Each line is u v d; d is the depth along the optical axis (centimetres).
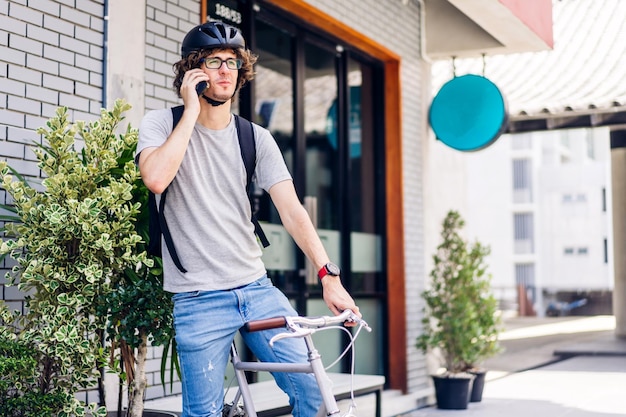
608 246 4331
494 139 743
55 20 394
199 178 263
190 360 261
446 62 1054
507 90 1009
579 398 823
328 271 265
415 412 713
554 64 1055
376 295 730
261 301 268
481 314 769
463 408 730
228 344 266
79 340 321
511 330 2211
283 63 627
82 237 319
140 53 444
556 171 4459
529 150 4488
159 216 263
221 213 265
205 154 265
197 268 262
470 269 762
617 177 1730
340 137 696
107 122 340
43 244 316
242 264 268
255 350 272
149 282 330
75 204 311
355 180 717
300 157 636
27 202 319
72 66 403
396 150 746
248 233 271
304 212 275
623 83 961
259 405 452
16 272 367
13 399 303
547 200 4484
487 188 4553
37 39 384
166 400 452
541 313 3625
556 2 1164
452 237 791
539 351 1493
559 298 3669
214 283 262
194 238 262
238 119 276
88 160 338
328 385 247
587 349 1442
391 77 752
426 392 751
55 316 315
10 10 371
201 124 267
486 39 769
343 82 699
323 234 665
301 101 641
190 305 261
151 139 260
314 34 659
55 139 331
